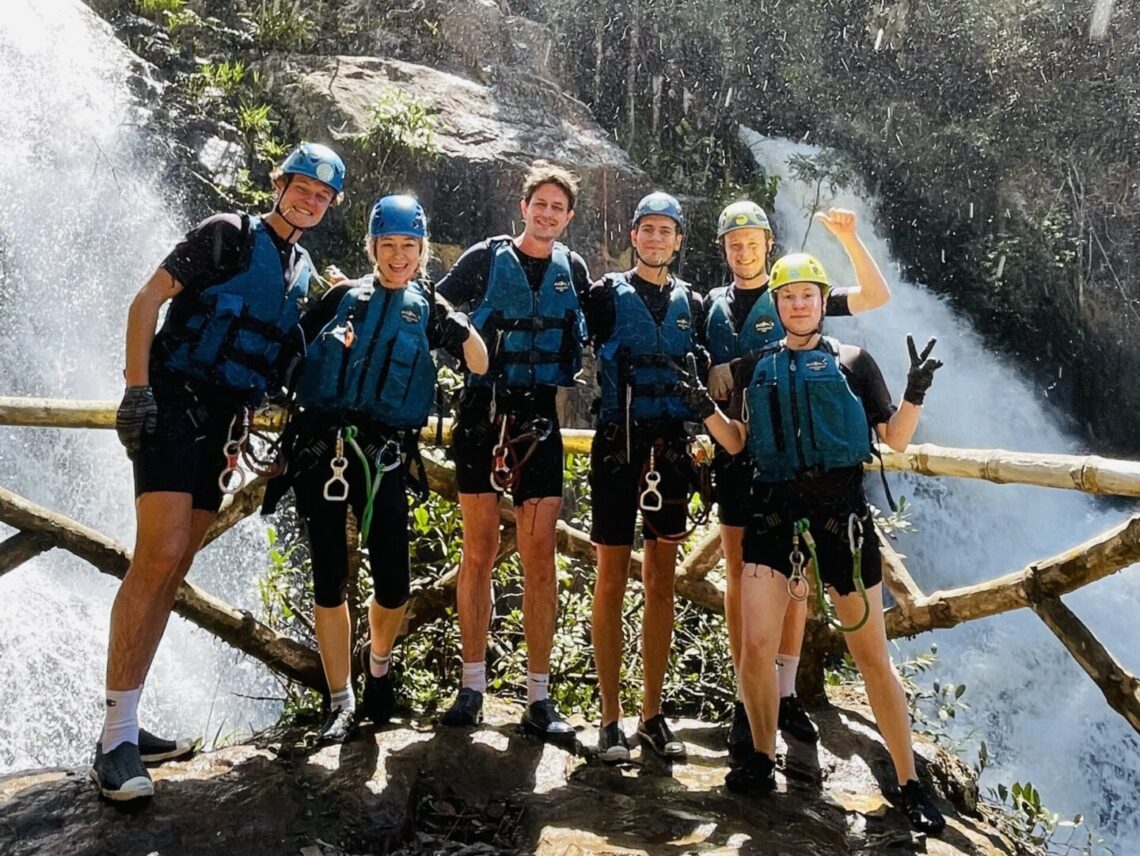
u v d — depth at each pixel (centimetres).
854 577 308
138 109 1010
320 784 309
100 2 1153
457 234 1089
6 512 362
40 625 555
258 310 296
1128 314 1622
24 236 844
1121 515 1331
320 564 333
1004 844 337
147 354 281
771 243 374
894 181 1691
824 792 341
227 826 281
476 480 354
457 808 319
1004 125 1669
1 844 263
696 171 1516
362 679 402
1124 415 1631
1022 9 1636
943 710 502
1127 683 349
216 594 692
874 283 354
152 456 284
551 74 1447
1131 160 1619
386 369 320
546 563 355
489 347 352
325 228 1051
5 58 916
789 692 379
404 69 1222
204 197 1001
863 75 1716
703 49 1578
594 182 1190
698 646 482
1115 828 898
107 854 264
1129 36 1600
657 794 328
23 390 806
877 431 327
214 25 1223
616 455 356
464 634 365
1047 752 946
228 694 588
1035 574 372
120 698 286
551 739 354
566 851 279
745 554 327
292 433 332
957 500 1264
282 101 1138
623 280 368
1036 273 1603
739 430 332
